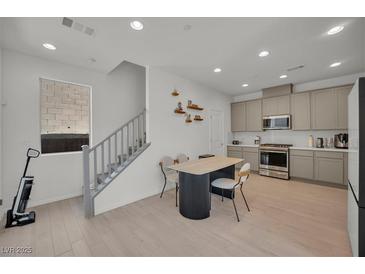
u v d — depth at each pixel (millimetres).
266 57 2857
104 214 2529
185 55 2795
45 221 2311
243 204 2830
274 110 4594
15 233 2027
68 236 1977
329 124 3734
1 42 2334
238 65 3197
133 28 2055
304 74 3678
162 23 1967
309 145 4195
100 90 3512
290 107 4309
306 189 3510
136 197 3033
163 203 2928
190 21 1936
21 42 2344
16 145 2590
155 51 2654
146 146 3199
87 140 3436
